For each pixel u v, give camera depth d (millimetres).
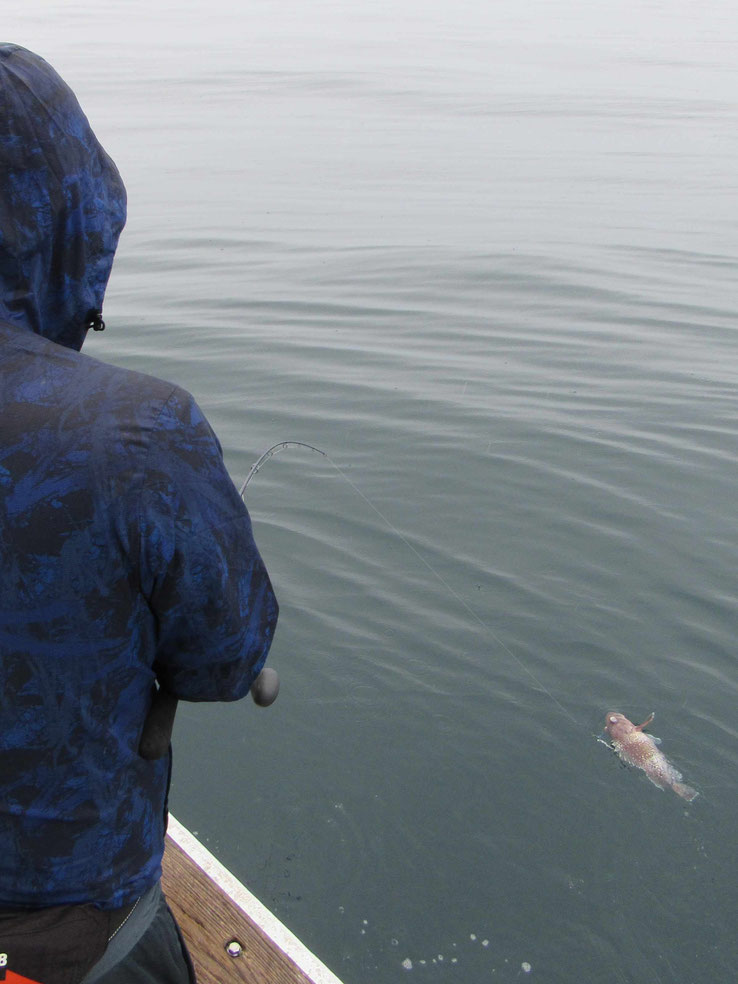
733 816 4953
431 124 22750
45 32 41375
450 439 8406
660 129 22156
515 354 10008
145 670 1347
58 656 1255
